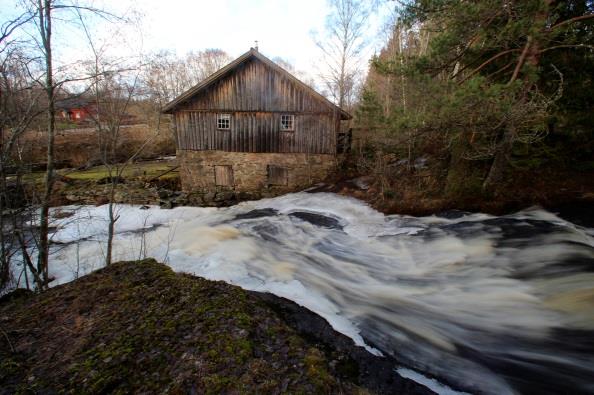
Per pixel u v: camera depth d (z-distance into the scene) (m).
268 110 12.51
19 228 5.47
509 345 3.56
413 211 8.51
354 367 3.04
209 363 2.15
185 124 12.78
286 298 4.43
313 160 12.95
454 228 7.05
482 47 6.61
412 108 7.76
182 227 9.57
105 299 3.09
